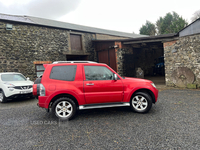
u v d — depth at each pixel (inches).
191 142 87.9
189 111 145.9
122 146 86.7
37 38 385.1
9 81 247.8
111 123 124.6
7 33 342.0
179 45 283.1
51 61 406.3
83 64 144.8
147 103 145.0
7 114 165.0
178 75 286.5
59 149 85.9
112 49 428.5
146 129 109.1
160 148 83.0
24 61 364.5
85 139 97.6
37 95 135.1
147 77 511.2
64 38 433.1
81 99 136.2
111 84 142.2
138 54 493.0
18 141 97.7
